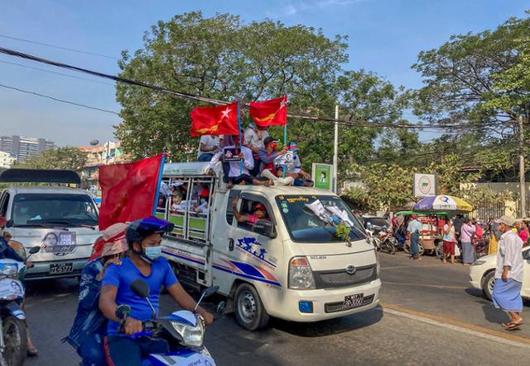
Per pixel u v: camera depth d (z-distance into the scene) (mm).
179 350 3391
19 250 6254
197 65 24141
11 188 9938
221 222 7734
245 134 8914
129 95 25094
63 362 5477
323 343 6422
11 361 4941
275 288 6551
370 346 6328
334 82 27062
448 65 29141
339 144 26953
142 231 3533
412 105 30500
